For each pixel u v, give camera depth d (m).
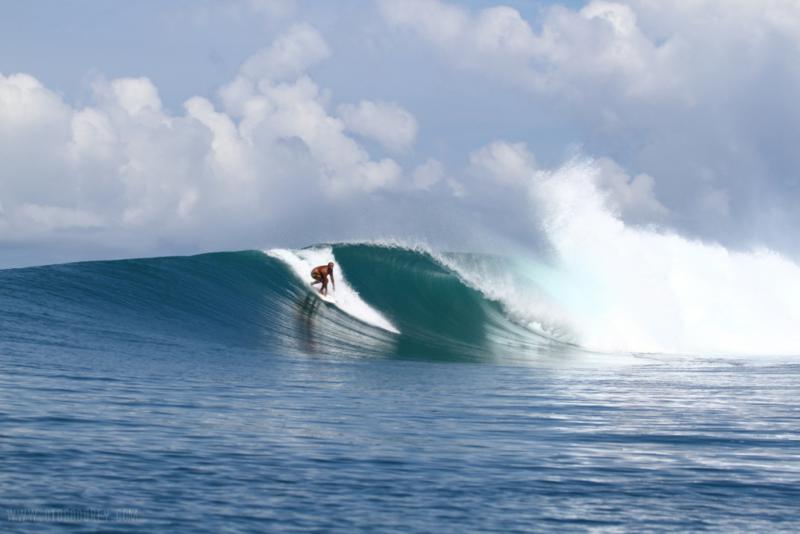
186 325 23.84
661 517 6.62
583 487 7.56
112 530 5.77
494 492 7.29
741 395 15.88
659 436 10.49
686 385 18.03
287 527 6.03
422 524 6.24
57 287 23.95
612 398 15.05
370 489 7.23
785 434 10.76
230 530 5.89
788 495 7.39
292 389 14.85
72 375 14.35
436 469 8.16
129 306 24.06
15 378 13.48
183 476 7.39
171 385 14.14
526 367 23.20
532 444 9.75
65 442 8.53
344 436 9.85
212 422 10.38
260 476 7.54
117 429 9.47
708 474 8.20
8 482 6.84
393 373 19.31
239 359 19.89
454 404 13.61
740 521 6.55
